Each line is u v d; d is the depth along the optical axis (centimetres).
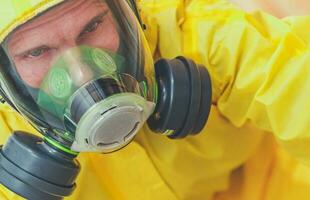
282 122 85
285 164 110
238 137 101
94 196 99
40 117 78
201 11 93
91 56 73
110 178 99
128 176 98
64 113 73
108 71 73
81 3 71
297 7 104
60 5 70
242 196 110
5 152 80
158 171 99
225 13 91
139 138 96
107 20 75
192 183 101
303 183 107
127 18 77
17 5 68
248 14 91
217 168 102
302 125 82
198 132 84
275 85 84
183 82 79
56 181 79
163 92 80
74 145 76
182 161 97
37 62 73
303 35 87
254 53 87
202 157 99
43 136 81
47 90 74
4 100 86
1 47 73
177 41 92
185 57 84
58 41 72
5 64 75
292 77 83
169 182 100
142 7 94
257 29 89
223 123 97
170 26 92
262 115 89
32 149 78
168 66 80
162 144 96
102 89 71
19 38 71
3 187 93
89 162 98
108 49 75
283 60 84
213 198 110
